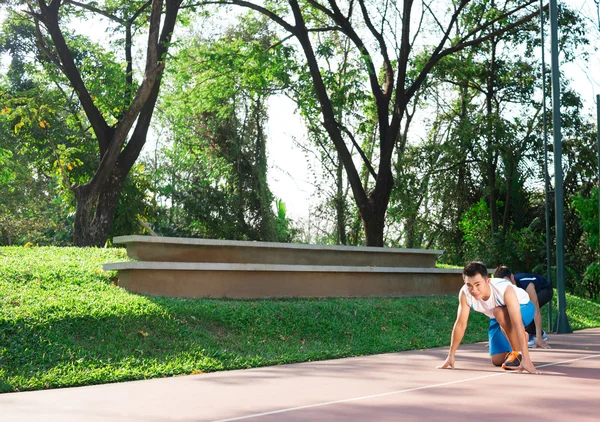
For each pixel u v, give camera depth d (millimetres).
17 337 7238
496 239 24406
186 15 20953
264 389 5418
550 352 8359
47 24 16844
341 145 19219
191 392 5336
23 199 35125
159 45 16766
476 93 27297
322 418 3955
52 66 20094
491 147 23844
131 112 15555
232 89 21406
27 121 20688
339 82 21234
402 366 7027
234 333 8984
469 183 26594
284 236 29406
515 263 24547
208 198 28625
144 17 19719
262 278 11742
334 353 8516
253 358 7758
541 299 9320
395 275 14438
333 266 12812
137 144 16828
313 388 5395
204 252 11656
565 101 24125
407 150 26547
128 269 10281
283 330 9516
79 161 22094
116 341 7691
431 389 5129
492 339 6902
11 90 25109
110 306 8703
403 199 23859
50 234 29938
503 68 25656
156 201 29375
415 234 28484
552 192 25109
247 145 28938
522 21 20484
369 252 14781
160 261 11031
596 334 12219
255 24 23922
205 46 21328
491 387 5172
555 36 13000
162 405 4652
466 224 26203
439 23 22781
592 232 21922
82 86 16906
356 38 19766
